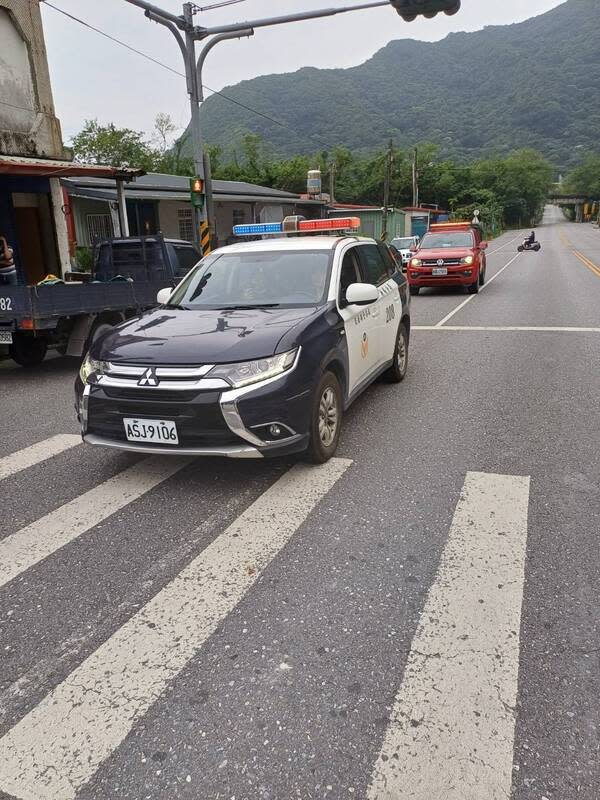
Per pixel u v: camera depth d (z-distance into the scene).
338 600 3.01
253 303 5.14
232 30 13.52
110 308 8.92
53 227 14.38
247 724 2.29
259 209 31.94
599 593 3.01
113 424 4.16
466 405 6.30
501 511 3.89
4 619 2.95
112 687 2.49
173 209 24.91
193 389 3.90
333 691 2.43
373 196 75.62
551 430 5.43
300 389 4.14
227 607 2.98
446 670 2.52
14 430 6.00
